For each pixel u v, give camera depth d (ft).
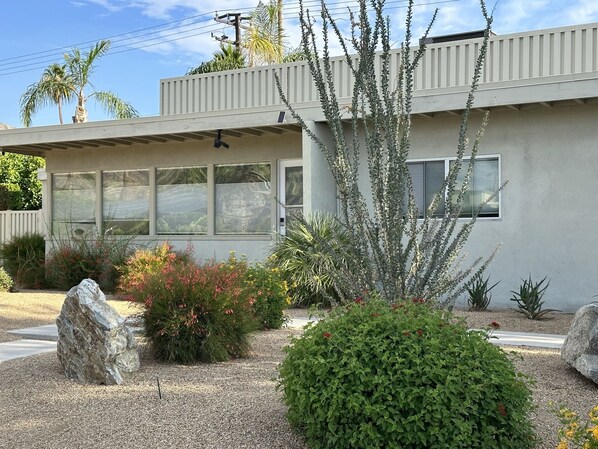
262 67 54.80
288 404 17.02
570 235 39.09
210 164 51.03
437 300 22.03
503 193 40.63
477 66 21.30
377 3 21.20
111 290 49.42
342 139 21.42
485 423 15.29
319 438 16.08
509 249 40.37
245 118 45.14
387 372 15.51
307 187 43.32
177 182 52.54
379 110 21.11
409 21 21.25
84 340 23.36
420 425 14.80
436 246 21.15
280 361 26.58
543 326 34.30
